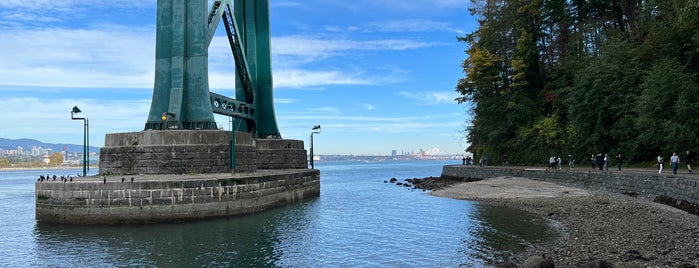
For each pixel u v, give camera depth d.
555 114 55.06
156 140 31.45
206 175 30.38
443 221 26.78
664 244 18.00
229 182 27.41
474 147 71.94
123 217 24.59
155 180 25.45
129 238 21.84
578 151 50.94
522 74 58.28
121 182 24.61
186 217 25.66
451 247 19.88
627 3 49.97
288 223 26.33
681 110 34.69
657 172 34.81
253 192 29.33
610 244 18.58
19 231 24.20
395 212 31.23
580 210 28.39
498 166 60.56
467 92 64.50
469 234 22.56
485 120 62.47
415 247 20.11
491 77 60.22
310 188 41.88
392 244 20.81
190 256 18.69
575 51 57.34
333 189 56.69
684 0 37.12
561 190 38.66
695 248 17.05
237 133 34.28
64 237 22.20
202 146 32.09
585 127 47.88
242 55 50.16
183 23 36.28
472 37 67.44
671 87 36.59
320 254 19.08
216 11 40.16
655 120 37.91
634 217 24.67
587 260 16.09
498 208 31.84
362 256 18.70
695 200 24.91
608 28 56.59
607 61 46.62
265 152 50.62
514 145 60.16
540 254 17.67
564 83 54.97
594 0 53.50
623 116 44.31
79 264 17.78
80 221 24.56
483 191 41.25
